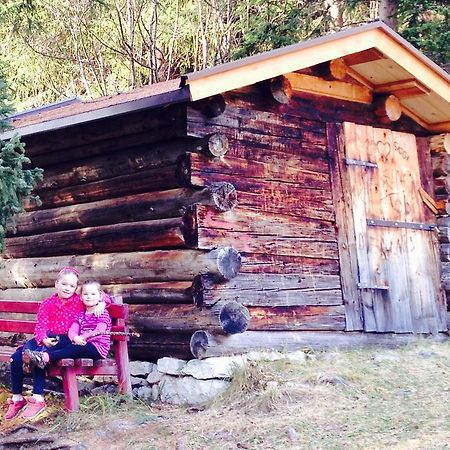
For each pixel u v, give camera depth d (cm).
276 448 557
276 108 796
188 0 1995
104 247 786
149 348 729
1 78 679
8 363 798
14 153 638
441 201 955
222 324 693
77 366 638
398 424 591
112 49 1898
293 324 773
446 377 722
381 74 877
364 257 859
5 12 1248
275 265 766
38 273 843
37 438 586
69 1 1964
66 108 963
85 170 804
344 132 863
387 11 1397
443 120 956
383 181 897
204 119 723
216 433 592
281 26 1457
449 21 1312
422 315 910
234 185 743
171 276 723
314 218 815
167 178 732
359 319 839
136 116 743
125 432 600
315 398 654
